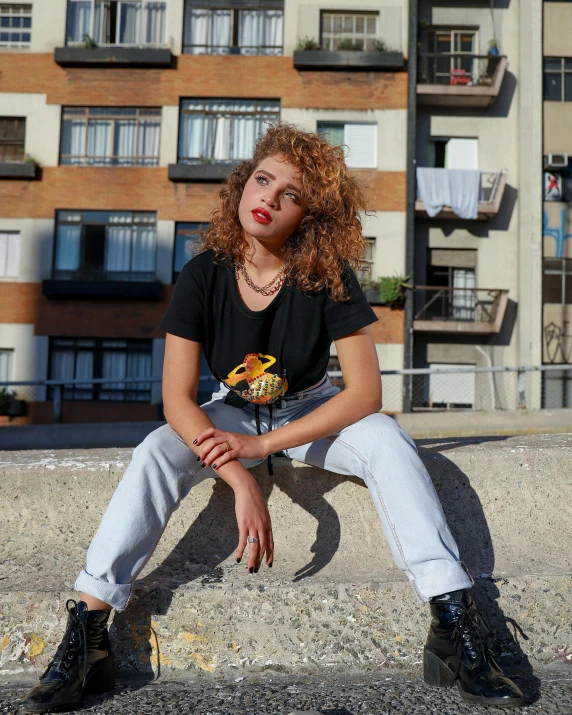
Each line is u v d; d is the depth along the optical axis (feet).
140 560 5.62
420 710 4.88
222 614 5.79
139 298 60.23
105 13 62.34
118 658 5.75
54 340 60.70
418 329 60.34
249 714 4.84
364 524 6.88
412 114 61.05
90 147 61.93
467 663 5.11
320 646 5.82
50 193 61.31
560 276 62.23
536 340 60.95
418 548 5.42
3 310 60.49
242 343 6.08
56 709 4.94
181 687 5.48
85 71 61.77
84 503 7.04
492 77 62.39
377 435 5.80
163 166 61.41
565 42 63.82
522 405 36.45
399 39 61.67
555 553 6.73
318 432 5.80
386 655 5.84
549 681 5.54
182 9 62.13
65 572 6.34
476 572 6.36
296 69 61.41
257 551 5.52
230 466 5.71
